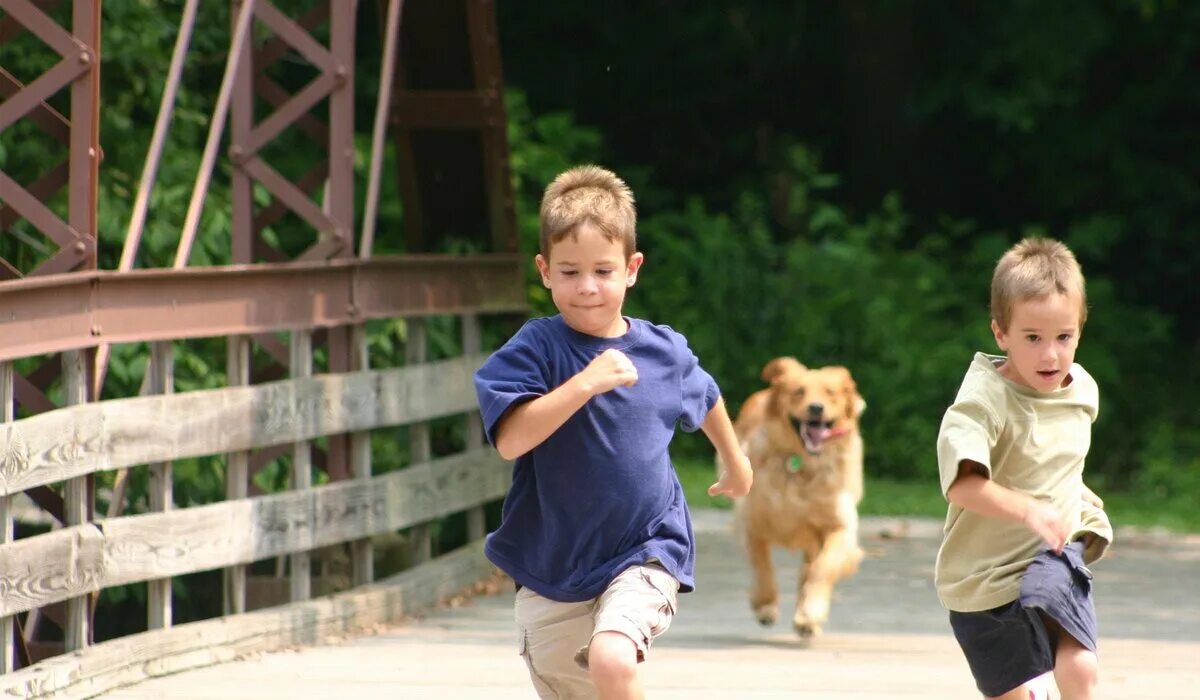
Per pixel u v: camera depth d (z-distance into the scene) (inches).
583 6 1186.0
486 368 239.3
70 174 358.6
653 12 1205.7
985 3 1177.4
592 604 240.1
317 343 498.6
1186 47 1171.3
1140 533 740.7
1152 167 1197.1
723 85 1242.6
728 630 469.1
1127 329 1118.4
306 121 528.4
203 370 521.0
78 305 343.6
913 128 1206.9
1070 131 1192.8
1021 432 257.1
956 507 263.7
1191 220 1214.3
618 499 237.5
